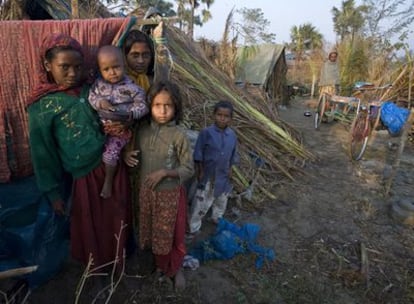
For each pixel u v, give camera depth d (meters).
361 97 7.84
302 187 4.55
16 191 2.17
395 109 5.78
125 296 2.33
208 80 5.66
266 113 6.95
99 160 1.97
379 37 11.53
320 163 5.65
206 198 3.02
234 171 4.21
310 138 7.47
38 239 2.21
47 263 2.29
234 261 2.82
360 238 3.32
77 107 1.81
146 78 2.18
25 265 2.23
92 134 1.87
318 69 15.07
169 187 2.12
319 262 2.91
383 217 3.77
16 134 2.09
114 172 2.06
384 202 4.16
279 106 12.46
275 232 3.39
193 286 2.50
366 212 3.86
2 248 2.20
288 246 3.14
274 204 4.01
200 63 6.05
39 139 1.83
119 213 2.15
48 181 1.94
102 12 5.00
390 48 10.47
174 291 2.42
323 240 3.27
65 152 1.88
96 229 2.13
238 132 4.97
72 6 3.82
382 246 3.20
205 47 9.05
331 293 2.52
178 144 2.11
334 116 8.11
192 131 3.83
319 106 8.39
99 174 2.00
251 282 2.60
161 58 2.36
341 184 4.72
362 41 11.51
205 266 2.74
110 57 1.72
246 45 10.60
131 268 2.58
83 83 1.90
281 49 12.06
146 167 2.12
